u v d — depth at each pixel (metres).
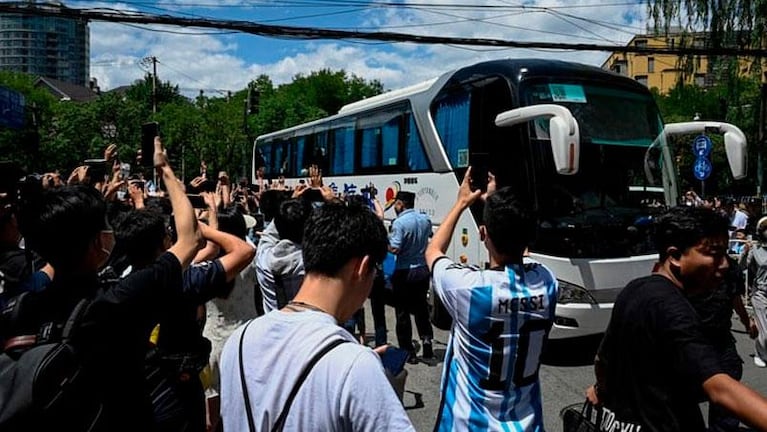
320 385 1.66
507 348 2.87
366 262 1.88
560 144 6.82
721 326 4.24
